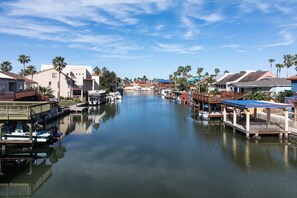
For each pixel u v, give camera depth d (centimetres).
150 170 2125
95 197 1670
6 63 9169
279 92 4841
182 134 3509
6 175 2062
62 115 5181
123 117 5222
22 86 4859
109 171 2109
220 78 8731
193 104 6525
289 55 8819
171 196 1678
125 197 1669
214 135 3422
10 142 2503
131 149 2755
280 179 1934
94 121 4694
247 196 1675
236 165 2230
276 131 3048
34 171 2138
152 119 4934
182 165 2241
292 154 2527
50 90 6638
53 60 7106
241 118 4191
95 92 8112
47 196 1692
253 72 7219
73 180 1938
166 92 12181
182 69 13375
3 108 2469
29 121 2544
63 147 2834
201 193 1717
